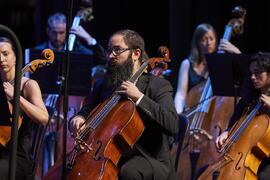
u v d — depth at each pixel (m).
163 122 8.17
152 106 8.17
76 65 11.03
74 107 11.85
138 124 8.14
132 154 8.34
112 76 8.47
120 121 8.11
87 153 8.05
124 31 8.56
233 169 9.27
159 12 14.98
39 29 15.40
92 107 8.92
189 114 11.76
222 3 14.07
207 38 12.38
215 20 14.02
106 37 15.04
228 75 10.61
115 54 8.45
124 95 8.32
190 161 11.34
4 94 7.61
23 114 8.79
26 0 17.55
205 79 12.37
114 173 8.02
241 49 13.98
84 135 8.20
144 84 8.55
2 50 8.84
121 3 14.99
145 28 15.05
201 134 11.52
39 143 9.74
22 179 8.66
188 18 14.16
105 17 15.02
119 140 8.08
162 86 8.57
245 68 10.42
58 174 9.80
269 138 9.43
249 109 9.86
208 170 9.47
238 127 9.72
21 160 8.72
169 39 14.87
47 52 8.91
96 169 7.88
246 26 13.91
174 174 8.54
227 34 11.93
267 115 9.62
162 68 8.70
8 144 8.45
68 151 11.39
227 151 9.49
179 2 14.17
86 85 11.12
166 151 8.48
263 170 9.50
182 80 12.57
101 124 8.23
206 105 11.73
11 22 16.52
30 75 10.97
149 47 15.11
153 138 8.45
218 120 11.57
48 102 11.67
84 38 12.65
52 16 12.99
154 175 8.16
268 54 9.77
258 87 9.74
